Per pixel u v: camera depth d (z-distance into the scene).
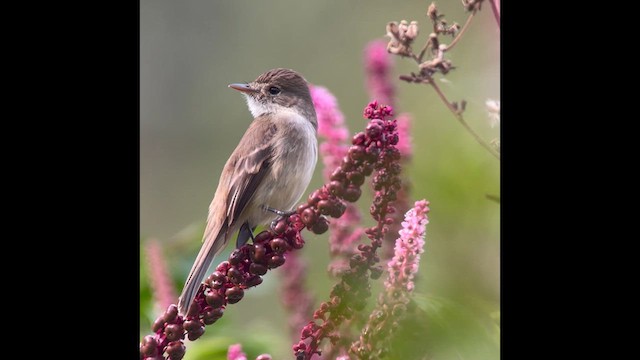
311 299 6.90
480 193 6.42
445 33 5.96
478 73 6.82
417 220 5.20
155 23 12.14
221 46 12.06
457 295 5.76
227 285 5.54
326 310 5.34
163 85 12.05
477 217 6.37
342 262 6.12
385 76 6.38
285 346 6.68
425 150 6.63
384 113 5.33
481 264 6.09
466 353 5.07
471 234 6.29
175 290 6.90
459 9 7.49
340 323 5.33
